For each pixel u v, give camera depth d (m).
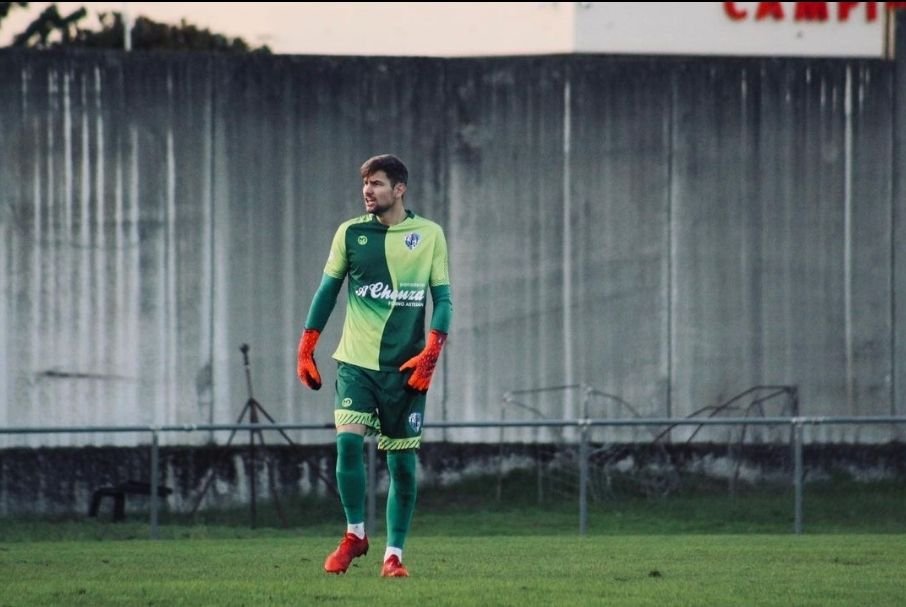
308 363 25.72
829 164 63.94
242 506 59.56
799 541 38.75
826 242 63.94
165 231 62.25
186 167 62.41
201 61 62.41
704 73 63.50
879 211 64.25
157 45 104.38
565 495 60.50
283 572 26.97
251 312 62.47
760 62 63.69
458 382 62.69
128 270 62.19
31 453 60.72
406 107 62.97
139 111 62.25
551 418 62.75
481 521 54.97
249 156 62.53
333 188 62.75
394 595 22.06
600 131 63.25
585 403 62.75
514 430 62.03
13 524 53.19
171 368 62.16
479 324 62.84
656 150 63.34
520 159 63.06
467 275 62.91
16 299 61.81
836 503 56.62
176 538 48.16
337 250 25.39
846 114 64.06
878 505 56.12
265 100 62.59
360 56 62.84
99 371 62.03
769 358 63.50
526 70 63.06
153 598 22.00
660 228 63.34
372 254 25.06
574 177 63.12
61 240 61.97
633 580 25.30
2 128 61.81
